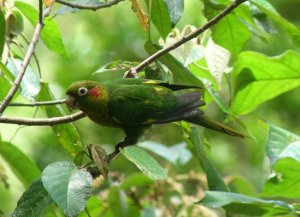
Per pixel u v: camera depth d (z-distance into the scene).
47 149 14.16
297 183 8.42
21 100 13.76
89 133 14.21
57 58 14.91
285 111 15.28
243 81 10.00
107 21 15.18
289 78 9.94
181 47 8.71
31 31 14.83
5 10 8.82
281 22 8.68
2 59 8.49
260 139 14.72
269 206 7.30
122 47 15.02
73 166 6.34
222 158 15.16
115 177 10.14
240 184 10.16
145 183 10.14
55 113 8.73
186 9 14.34
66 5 8.31
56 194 6.06
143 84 8.26
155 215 9.78
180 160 10.91
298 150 8.00
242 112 10.13
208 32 9.20
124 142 8.33
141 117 8.09
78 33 15.11
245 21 8.80
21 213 6.63
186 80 8.53
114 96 8.14
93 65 14.75
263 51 14.84
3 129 14.14
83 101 8.05
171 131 14.28
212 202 7.14
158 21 7.76
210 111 14.18
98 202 9.62
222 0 9.00
